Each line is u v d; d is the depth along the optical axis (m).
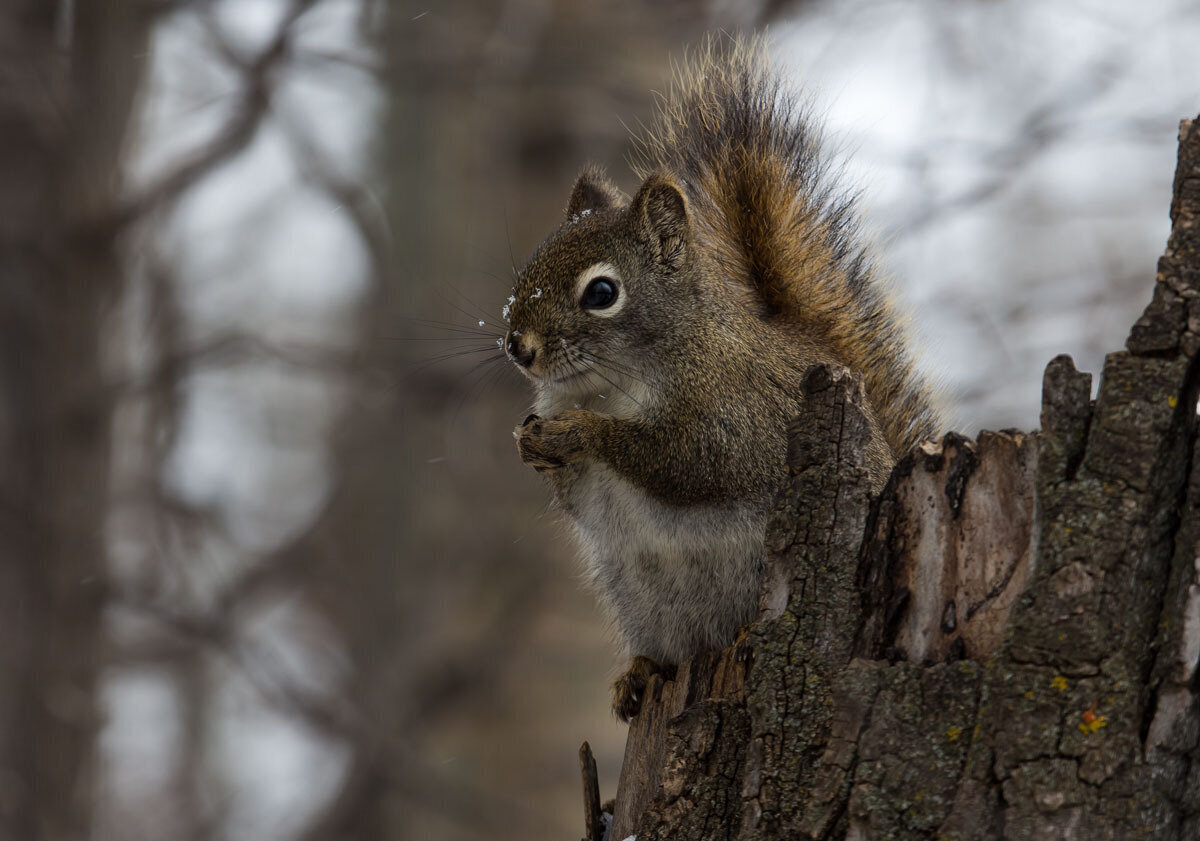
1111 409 4.61
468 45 13.12
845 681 4.83
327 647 24.55
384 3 13.55
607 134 13.20
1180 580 4.47
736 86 8.92
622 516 7.71
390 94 14.05
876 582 4.99
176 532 17.69
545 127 13.29
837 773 4.75
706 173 8.85
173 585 17.38
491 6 13.27
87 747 14.62
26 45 14.00
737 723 5.15
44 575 14.42
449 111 13.32
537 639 12.73
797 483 5.17
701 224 8.67
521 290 8.05
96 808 14.76
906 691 4.75
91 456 14.59
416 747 12.50
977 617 4.81
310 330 27.97
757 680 5.04
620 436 7.61
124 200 14.05
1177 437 4.57
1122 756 4.39
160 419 17.47
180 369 14.16
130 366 15.72
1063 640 4.50
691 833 5.08
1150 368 4.60
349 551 15.34
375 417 13.83
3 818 14.16
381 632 13.34
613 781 12.43
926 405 8.02
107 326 14.67
